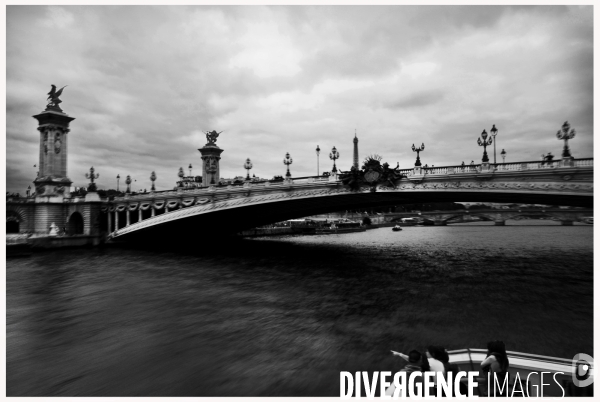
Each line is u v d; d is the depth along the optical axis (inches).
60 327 1052.5
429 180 1904.5
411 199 2351.1
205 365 788.0
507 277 1740.9
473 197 2102.6
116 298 1387.8
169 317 1140.5
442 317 1111.0
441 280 1686.8
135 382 716.0
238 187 2566.4
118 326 1058.1
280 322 1079.6
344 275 1843.0
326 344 900.0
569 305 1235.9
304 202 2532.0
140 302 1326.3
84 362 813.2
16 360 827.4
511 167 1669.5
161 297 1398.9
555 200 1859.0
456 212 7603.4
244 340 935.7
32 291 1508.4
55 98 3531.0
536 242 3563.0
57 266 2151.8
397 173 1985.7
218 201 2677.2
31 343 931.3
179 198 2928.2
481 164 1755.7
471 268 2016.5
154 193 3070.9
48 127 3472.0
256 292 1470.2
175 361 810.8
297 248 3198.8
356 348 874.1
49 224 3351.4
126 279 1756.9
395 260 2378.2
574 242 3535.9
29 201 3361.2
